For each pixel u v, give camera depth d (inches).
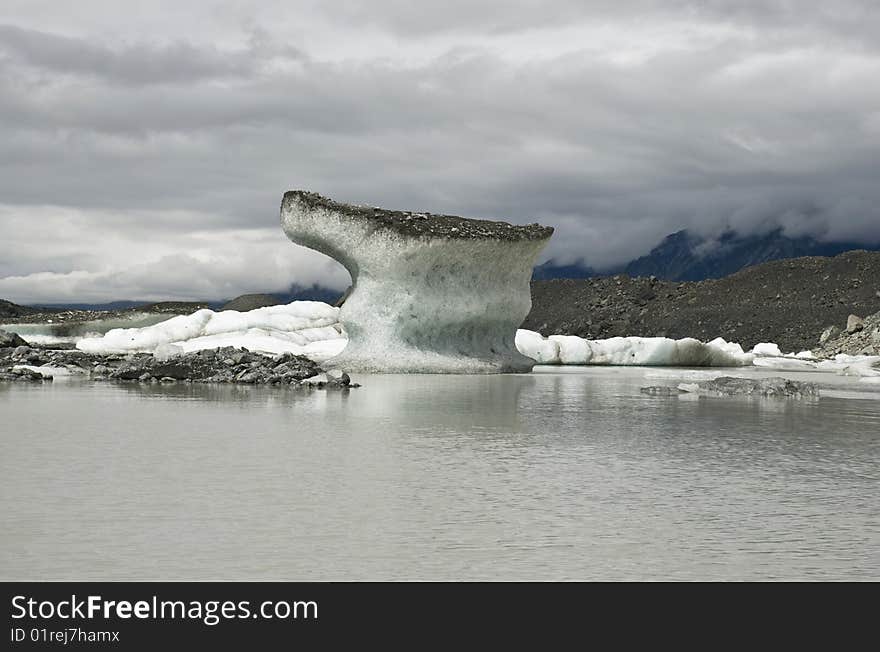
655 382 1330.0
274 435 627.5
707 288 4394.7
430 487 447.8
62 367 1284.4
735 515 397.4
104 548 336.2
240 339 1889.8
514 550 341.7
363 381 1253.1
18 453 534.3
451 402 910.4
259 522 374.0
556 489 447.8
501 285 1601.9
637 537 360.5
